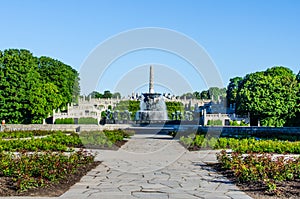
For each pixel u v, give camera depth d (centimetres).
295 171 1142
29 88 4481
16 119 4466
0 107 4375
